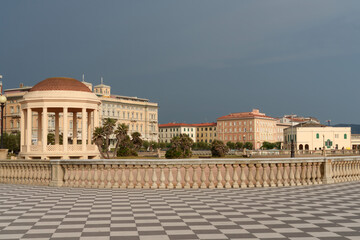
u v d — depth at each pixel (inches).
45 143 1368.1
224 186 684.7
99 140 2620.6
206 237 330.0
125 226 373.7
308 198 555.2
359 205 494.3
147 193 611.2
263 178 692.7
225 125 7632.9
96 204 506.6
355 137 6205.7
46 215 432.8
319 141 5354.3
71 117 5009.8
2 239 326.3
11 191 652.7
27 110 1409.9
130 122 6378.0
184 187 679.1
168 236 334.0
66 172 719.1
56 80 1429.6
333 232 347.3
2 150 916.6
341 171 786.8
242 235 336.5
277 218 410.9
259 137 7298.2
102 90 6658.5
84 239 325.1
